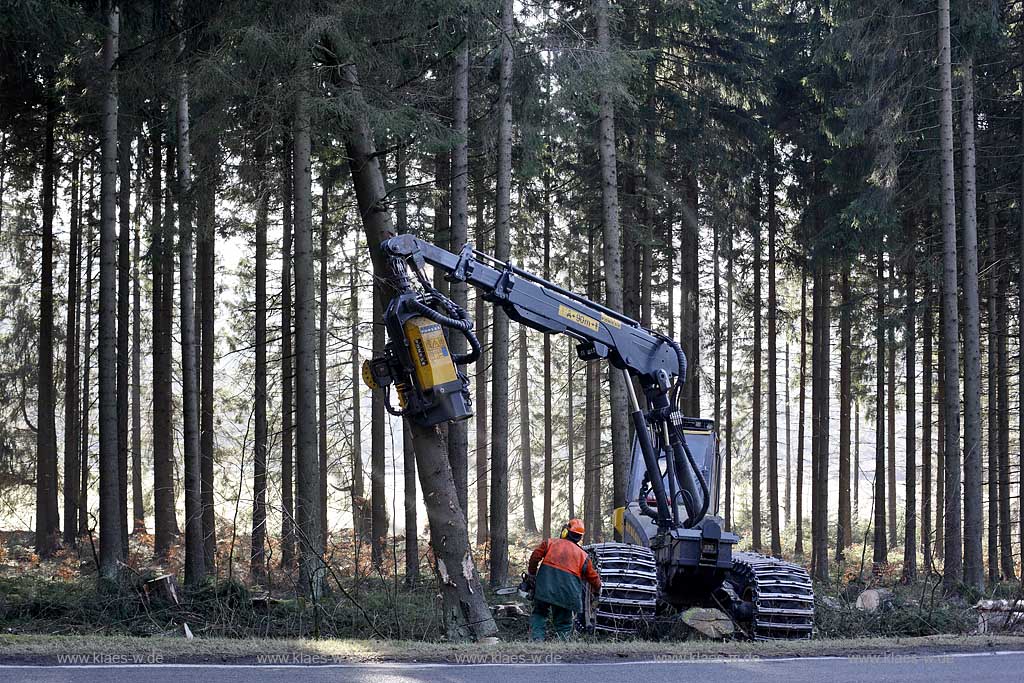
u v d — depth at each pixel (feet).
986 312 98.48
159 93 57.21
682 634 44.37
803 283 127.24
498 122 67.72
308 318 57.16
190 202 60.29
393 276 39.70
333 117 49.24
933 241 89.66
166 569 82.89
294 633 44.62
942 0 71.72
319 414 102.47
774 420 119.34
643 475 52.08
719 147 97.35
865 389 123.95
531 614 47.93
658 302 125.70
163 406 92.89
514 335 151.02
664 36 88.79
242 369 121.19
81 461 105.81
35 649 29.09
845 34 74.64
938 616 49.44
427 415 39.34
